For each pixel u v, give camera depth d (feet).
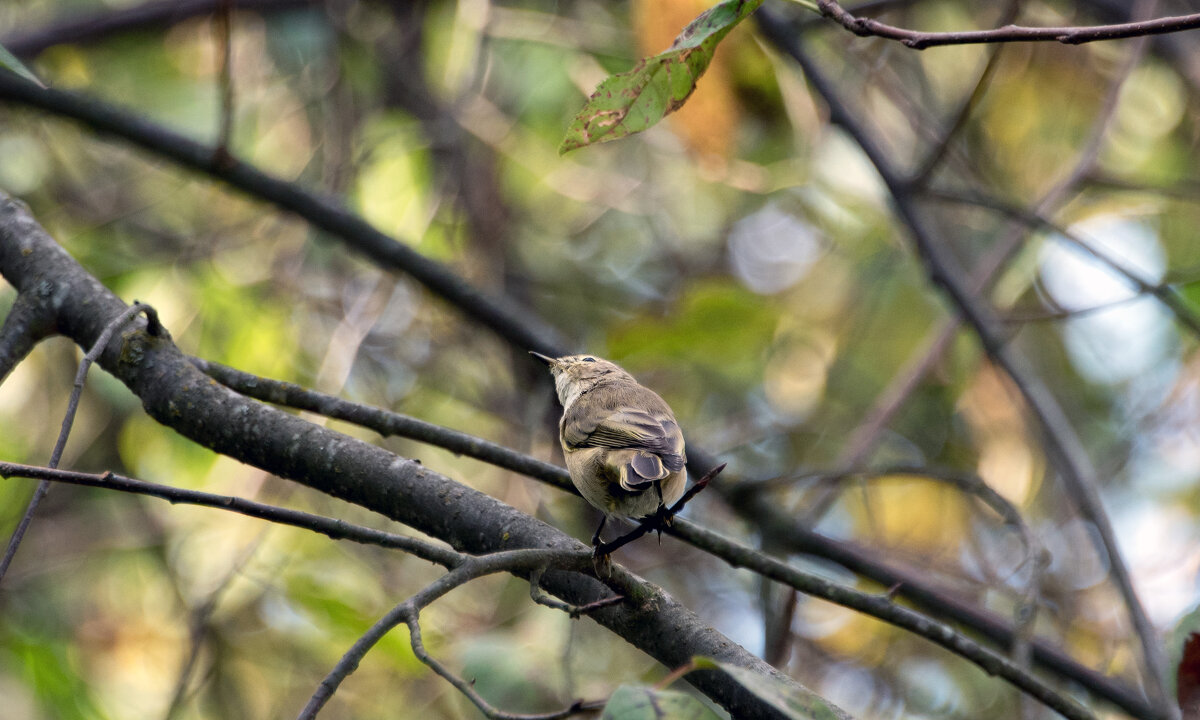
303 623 33.19
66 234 38.19
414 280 32.09
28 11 41.32
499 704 29.19
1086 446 43.14
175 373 18.99
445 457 38.17
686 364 41.91
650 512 21.79
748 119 34.09
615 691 11.52
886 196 37.70
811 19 34.60
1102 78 42.39
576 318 44.19
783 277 47.42
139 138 30.73
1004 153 44.16
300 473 18.25
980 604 36.55
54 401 37.55
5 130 39.50
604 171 43.16
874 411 33.24
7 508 36.40
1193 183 35.55
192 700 33.47
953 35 13.73
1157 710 23.94
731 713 16.03
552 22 38.83
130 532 37.11
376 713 35.53
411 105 42.09
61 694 29.14
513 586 35.63
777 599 28.99
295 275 38.17
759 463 42.27
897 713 41.22
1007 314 35.65
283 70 41.83
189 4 37.47
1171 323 42.60
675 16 27.78
